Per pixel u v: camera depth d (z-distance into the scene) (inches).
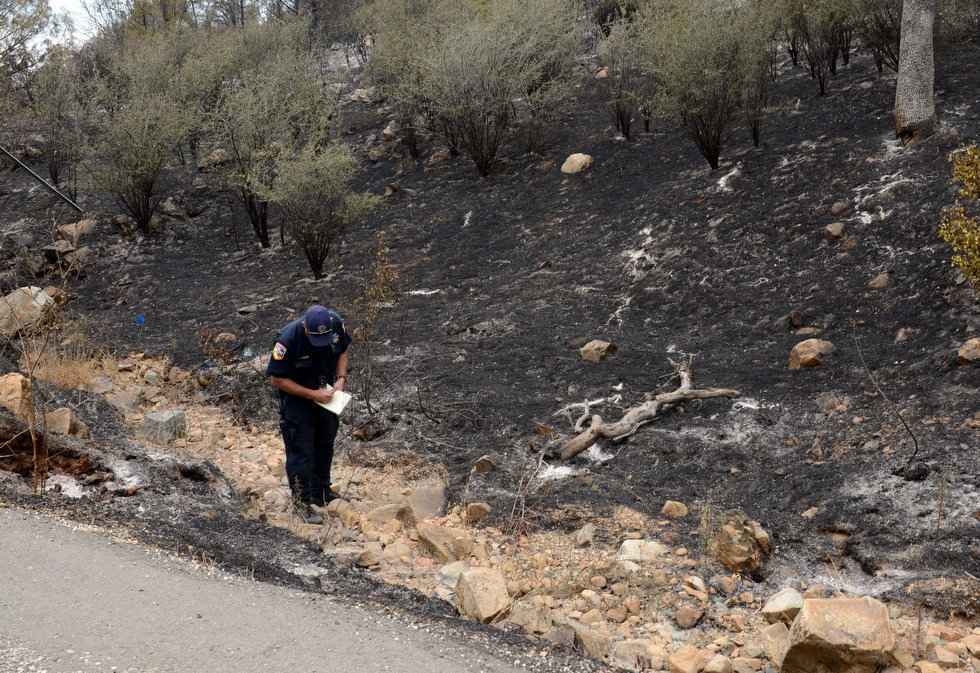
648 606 143.4
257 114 460.4
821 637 109.5
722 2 419.2
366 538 173.2
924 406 201.2
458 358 289.6
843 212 322.0
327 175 392.2
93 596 112.1
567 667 112.3
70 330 344.5
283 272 425.7
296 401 185.3
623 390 249.4
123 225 498.0
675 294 314.2
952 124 354.9
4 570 116.3
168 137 492.4
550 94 489.4
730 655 125.3
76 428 207.2
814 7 437.7
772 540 165.0
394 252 419.2
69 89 528.7
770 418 217.6
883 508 168.4
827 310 271.7
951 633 128.2
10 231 494.3
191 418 268.2
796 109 435.5
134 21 767.1
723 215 354.3
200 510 170.6
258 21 723.4
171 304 401.7
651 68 420.8
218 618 110.2
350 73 720.3
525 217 426.6
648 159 444.8
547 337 299.0
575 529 180.1
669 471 202.7
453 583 152.6
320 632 110.0
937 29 444.1
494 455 219.9
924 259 274.4
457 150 529.3
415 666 103.8
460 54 474.3
